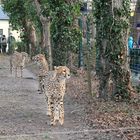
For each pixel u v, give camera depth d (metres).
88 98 18.16
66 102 17.66
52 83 13.55
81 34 26.30
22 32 47.84
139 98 17.19
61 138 12.05
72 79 24.59
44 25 28.38
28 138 12.05
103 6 17.30
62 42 25.81
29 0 35.91
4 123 13.91
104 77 17.50
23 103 17.86
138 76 21.38
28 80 26.34
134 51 22.23
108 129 12.69
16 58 28.39
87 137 12.10
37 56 18.41
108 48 17.25
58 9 25.53
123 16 17.17
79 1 26.58
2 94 20.36
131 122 13.50
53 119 13.57
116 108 15.50
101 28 17.47
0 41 60.97
